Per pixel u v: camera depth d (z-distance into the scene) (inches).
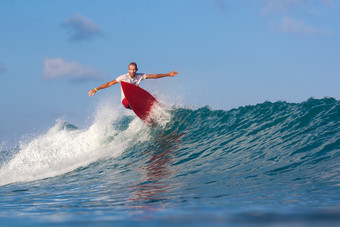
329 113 627.2
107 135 803.4
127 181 466.6
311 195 266.8
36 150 795.4
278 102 759.1
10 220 194.2
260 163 472.4
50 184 518.3
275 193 291.9
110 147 758.5
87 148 780.0
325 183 321.7
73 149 783.1
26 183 561.3
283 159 470.6
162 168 540.4
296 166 426.0
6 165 747.4
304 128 596.1
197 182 403.2
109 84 724.7
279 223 140.4
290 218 155.3
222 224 144.3
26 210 268.1
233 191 323.9
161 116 796.6
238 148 581.0
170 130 767.7
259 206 221.3
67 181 532.7
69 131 885.8
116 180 487.8
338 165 396.5
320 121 604.7
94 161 688.4
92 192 395.5
